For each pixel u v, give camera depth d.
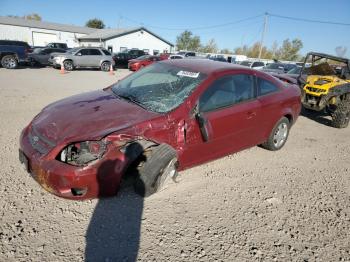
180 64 4.31
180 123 3.41
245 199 3.58
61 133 2.96
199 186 3.77
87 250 2.53
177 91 3.70
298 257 2.70
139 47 40.69
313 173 4.59
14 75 14.42
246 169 4.45
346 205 3.70
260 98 4.52
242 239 2.85
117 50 38.94
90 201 3.18
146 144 3.11
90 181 2.80
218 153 4.07
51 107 3.68
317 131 7.29
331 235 3.07
